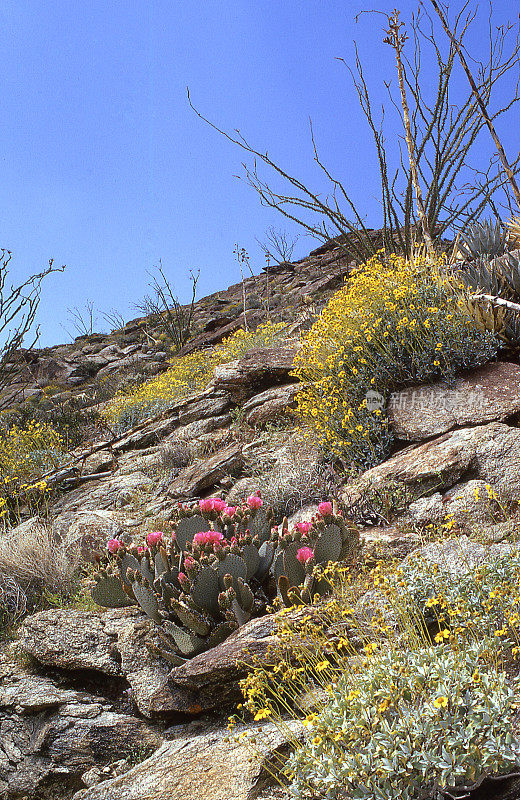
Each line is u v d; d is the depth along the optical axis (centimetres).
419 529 462
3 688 421
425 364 618
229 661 345
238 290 2817
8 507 800
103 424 1074
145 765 321
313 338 709
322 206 891
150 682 385
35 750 376
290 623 354
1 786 372
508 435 519
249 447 735
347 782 248
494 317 636
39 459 948
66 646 430
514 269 647
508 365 616
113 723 373
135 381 1767
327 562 409
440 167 854
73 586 563
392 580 336
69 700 398
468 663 269
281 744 300
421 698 271
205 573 405
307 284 2192
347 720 263
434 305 648
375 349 655
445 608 320
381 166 872
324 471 601
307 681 333
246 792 287
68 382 2128
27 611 546
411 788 241
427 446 545
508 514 448
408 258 846
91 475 854
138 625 428
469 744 238
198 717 362
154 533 472
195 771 306
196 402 960
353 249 926
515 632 288
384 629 298
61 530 643
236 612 393
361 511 513
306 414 685
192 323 2356
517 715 256
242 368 874
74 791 359
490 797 247
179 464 812
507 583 307
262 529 476
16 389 2064
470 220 873
